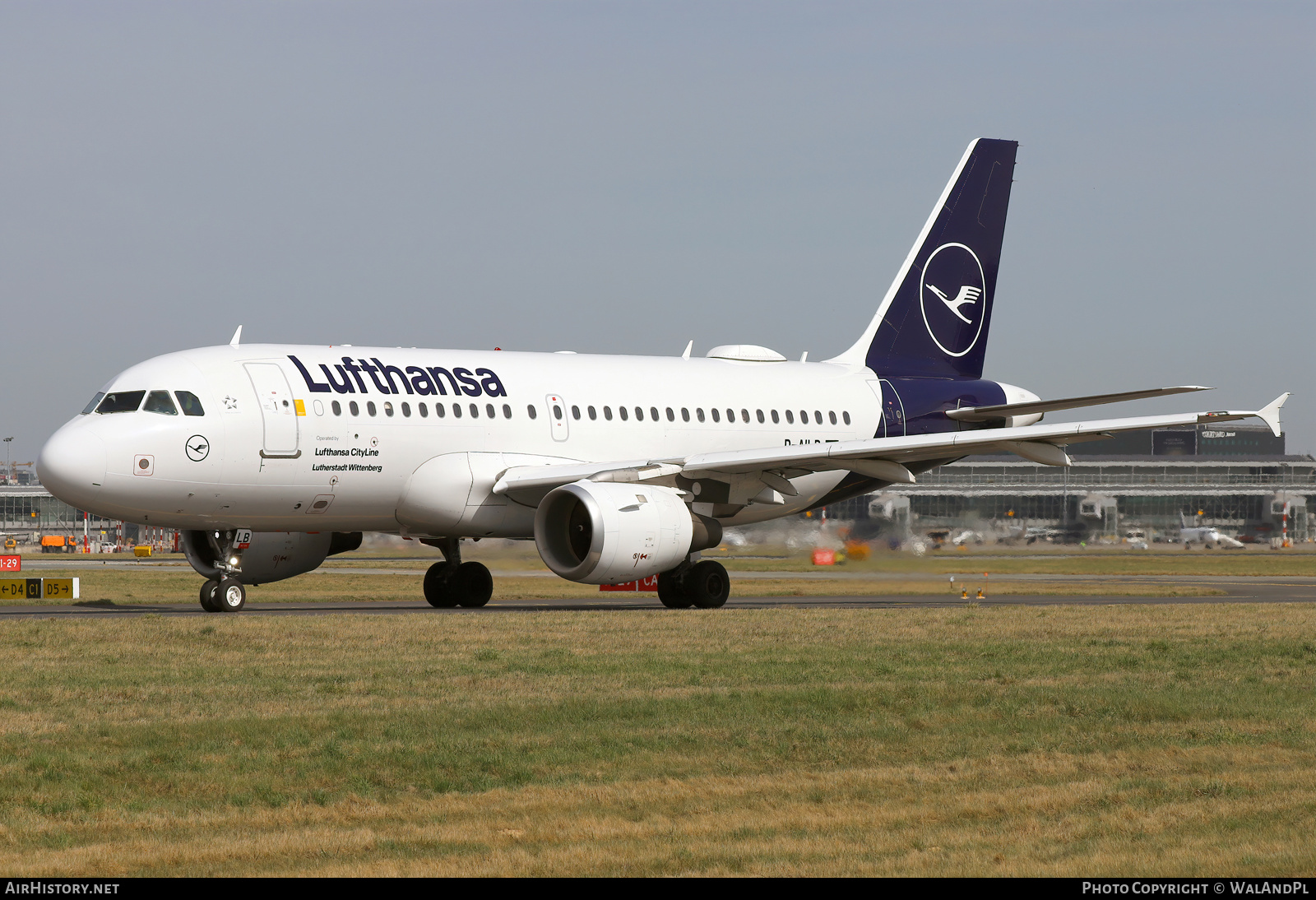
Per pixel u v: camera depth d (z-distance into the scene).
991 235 140.12
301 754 44.91
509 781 42.44
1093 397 120.81
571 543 103.50
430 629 81.44
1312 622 89.69
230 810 38.94
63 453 93.94
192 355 100.81
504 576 168.50
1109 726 51.38
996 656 69.50
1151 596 131.75
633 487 101.19
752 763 45.16
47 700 53.81
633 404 117.25
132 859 34.53
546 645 73.31
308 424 100.31
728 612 96.94
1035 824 38.19
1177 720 52.91
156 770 42.72
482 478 106.88
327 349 106.44
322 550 116.62
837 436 127.56
